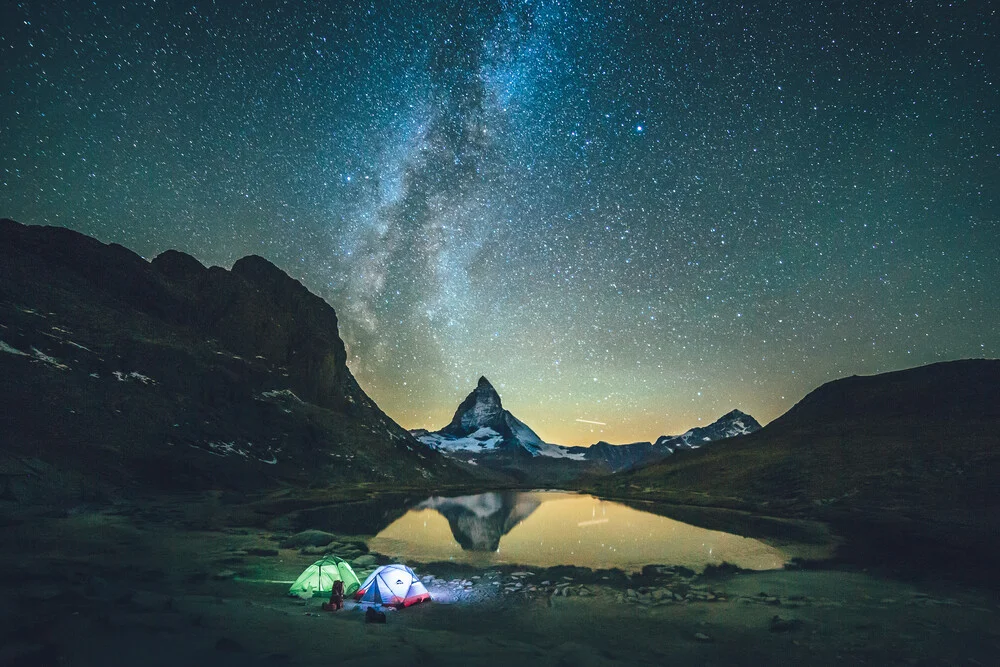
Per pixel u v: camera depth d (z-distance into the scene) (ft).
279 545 65.26
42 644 19.67
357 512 117.39
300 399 261.44
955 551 67.72
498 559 65.26
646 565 61.72
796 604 44.14
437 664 23.07
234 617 28.40
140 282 236.22
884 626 37.81
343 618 35.14
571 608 42.73
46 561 45.96
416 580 44.32
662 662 29.32
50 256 213.05
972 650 32.91
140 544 61.46
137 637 21.80
